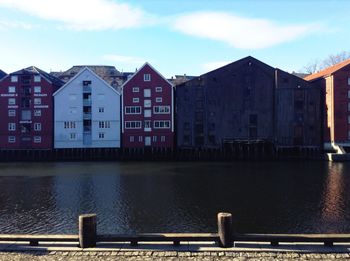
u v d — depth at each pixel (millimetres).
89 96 67375
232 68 65438
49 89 67250
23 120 67312
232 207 24906
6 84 67438
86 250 10578
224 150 65000
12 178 40219
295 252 10320
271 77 65500
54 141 67125
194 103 65500
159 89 66125
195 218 22219
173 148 65812
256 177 39750
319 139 65125
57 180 38281
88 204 26219
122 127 66312
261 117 65375
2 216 23062
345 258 9906
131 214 23266
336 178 38250
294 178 38625
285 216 22453
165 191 31031
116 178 39531
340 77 63000
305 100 65125
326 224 20734
